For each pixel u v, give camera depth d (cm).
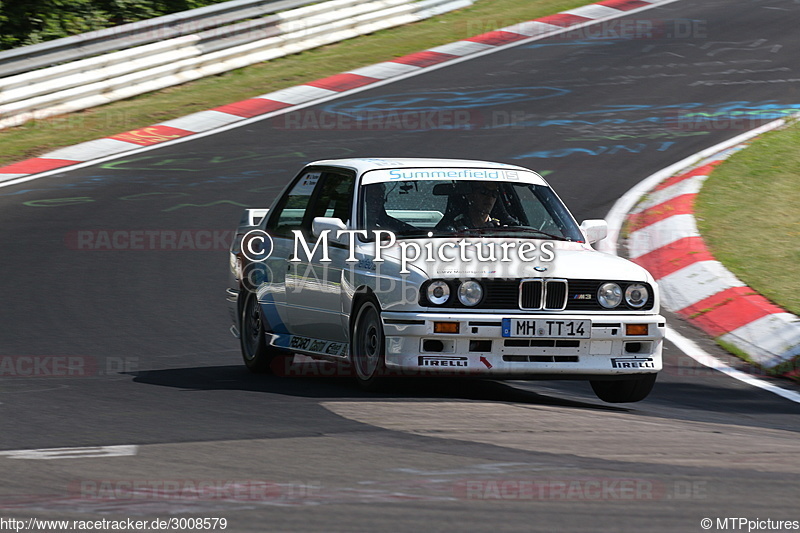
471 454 1706
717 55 7088
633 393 2333
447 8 8369
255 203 4422
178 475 1557
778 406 2370
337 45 7462
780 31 7681
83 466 1616
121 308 3225
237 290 2845
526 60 7025
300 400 2206
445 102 6088
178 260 3734
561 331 2214
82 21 7650
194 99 6234
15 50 5766
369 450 1723
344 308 2394
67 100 5978
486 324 2188
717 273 3366
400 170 2550
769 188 4497
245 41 6944
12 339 2889
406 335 2200
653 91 6300
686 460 1712
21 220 4212
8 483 1509
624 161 5003
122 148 5344
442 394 2333
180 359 2752
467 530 1283
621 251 3844
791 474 1636
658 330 2288
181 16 6556
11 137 5553
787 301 3095
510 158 5034
